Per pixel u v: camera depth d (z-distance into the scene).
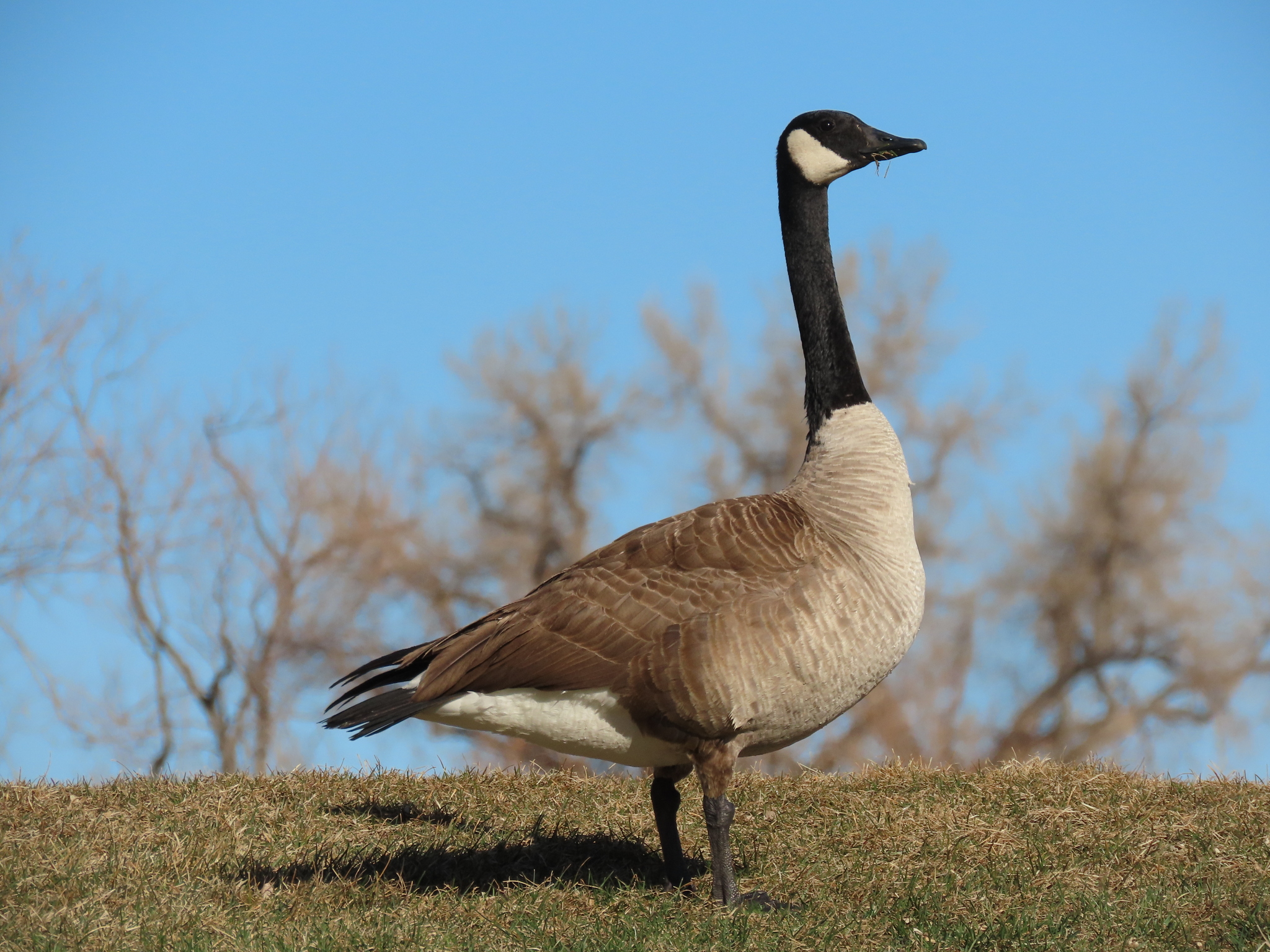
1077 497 48.66
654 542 12.93
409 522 46.94
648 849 15.56
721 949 11.62
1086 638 47.94
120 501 40.91
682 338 50.12
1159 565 47.78
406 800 17.50
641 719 12.50
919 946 11.70
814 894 13.48
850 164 15.23
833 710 12.73
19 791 16.67
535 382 50.47
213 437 43.38
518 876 14.43
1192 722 46.94
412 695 13.05
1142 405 49.00
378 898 13.41
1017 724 47.84
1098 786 17.58
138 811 16.09
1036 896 13.00
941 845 14.89
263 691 43.88
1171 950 11.57
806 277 15.00
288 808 16.66
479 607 49.22
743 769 19.94
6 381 38.91
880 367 48.78
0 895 12.70
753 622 12.20
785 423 49.41
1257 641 46.09
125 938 11.83
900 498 13.45
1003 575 48.50
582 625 12.55
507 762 44.16
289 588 44.31
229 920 12.56
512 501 50.00
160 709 42.56
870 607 12.66
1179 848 14.37
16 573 39.31
